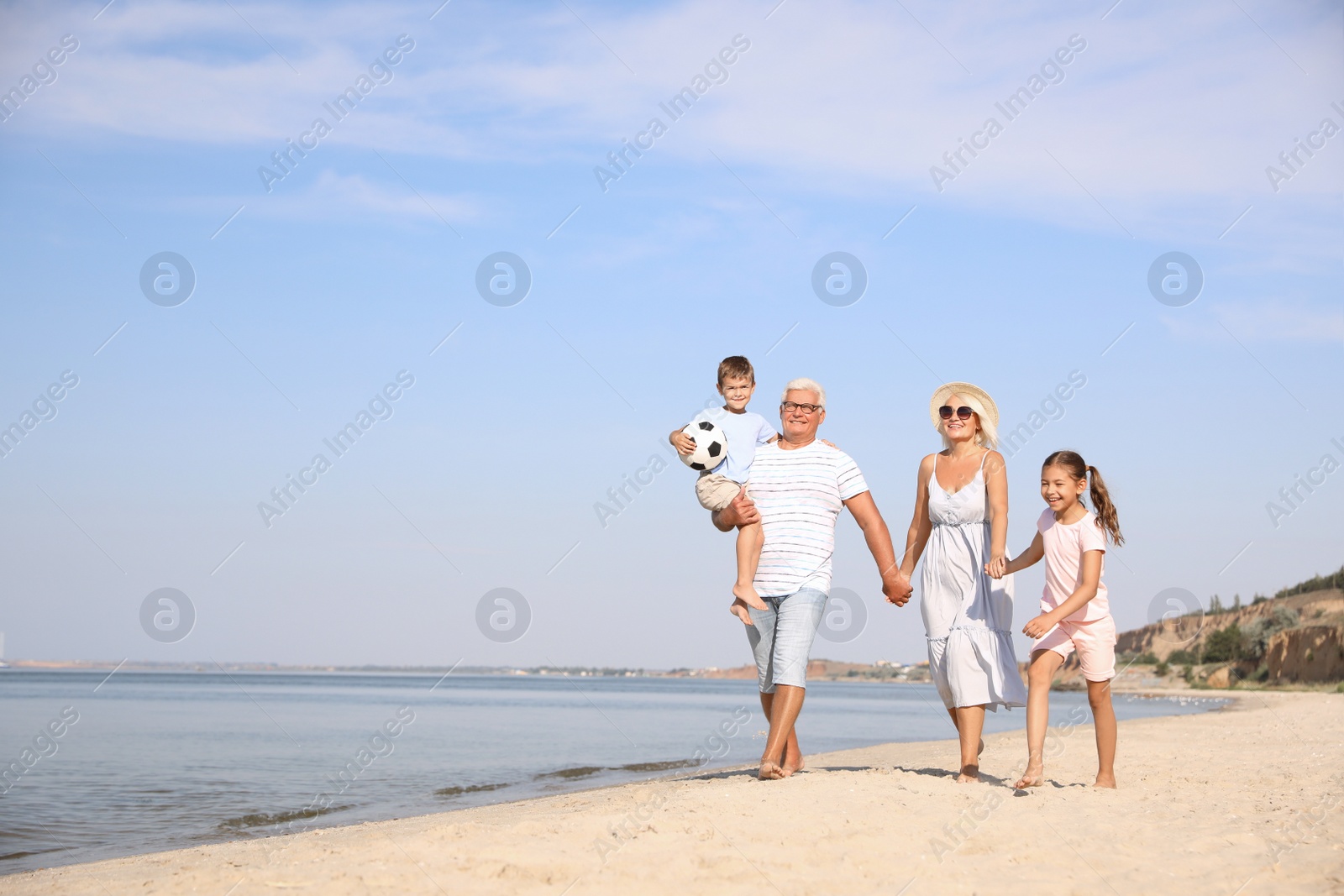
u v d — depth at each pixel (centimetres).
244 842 595
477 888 362
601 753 1677
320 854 450
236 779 1279
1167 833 457
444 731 2498
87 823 889
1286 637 5681
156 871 454
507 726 2706
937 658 591
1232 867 396
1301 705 2758
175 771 1400
